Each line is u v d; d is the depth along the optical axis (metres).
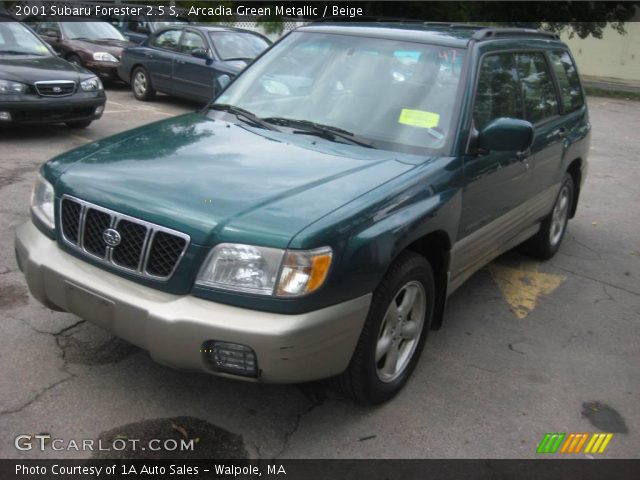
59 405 3.15
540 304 4.92
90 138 9.02
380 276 2.95
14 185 6.53
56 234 3.17
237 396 3.35
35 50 9.25
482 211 3.96
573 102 5.73
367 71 4.04
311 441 3.07
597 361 4.12
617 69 28.98
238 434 3.07
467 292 5.04
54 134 9.09
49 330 3.79
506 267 5.63
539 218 5.27
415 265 3.29
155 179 3.04
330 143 3.66
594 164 10.41
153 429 3.05
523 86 4.63
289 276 2.65
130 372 3.46
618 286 5.41
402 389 3.57
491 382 3.75
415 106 3.80
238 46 11.85
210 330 2.66
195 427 3.09
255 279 2.67
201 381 3.44
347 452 3.03
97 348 3.65
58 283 3.04
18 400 3.16
